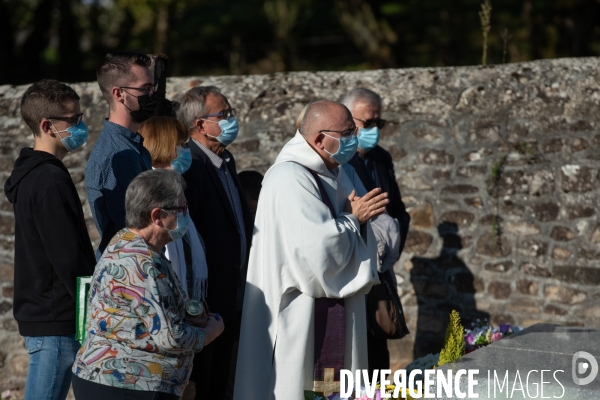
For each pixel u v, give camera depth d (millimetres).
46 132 5816
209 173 6949
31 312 5695
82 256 5559
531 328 6520
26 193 5629
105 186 5941
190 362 5062
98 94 10055
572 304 8891
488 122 9258
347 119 6328
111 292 4773
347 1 24453
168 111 7750
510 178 9148
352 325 6230
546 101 9109
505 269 9133
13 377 9914
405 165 9445
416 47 25375
